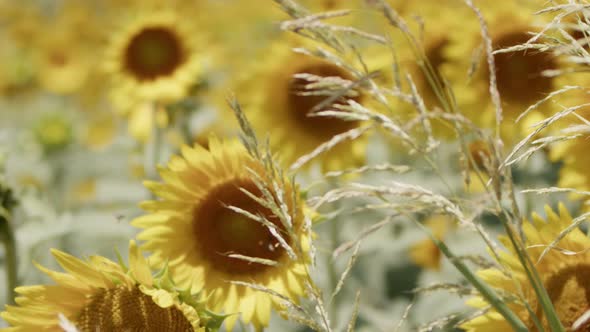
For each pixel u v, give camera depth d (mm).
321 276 3113
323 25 1562
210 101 3352
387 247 3141
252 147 1773
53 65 4020
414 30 2992
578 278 2051
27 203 3014
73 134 3646
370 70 2961
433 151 1597
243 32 3420
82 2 4078
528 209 2945
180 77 3320
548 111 2855
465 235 3086
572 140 2744
